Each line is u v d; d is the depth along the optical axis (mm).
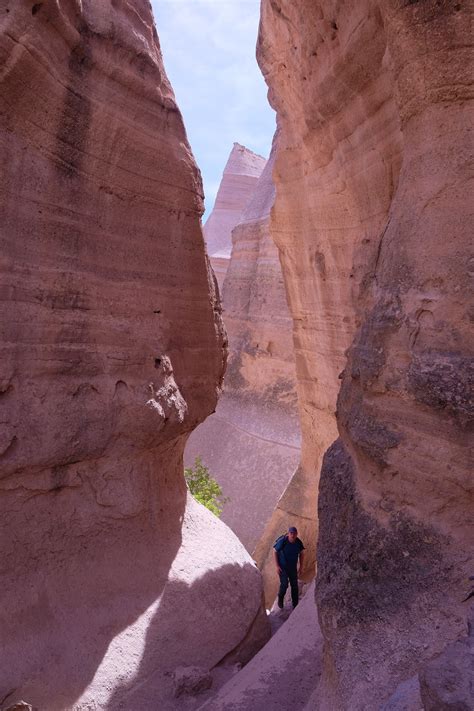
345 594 3010
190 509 5664
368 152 5914
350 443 3510
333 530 3373
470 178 2969
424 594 2703
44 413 3787
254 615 5137
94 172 4246
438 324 2922
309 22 6148
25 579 3783
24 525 3787
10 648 3521
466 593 2584
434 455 2838
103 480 4324
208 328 5598
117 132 4379
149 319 4758
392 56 3436
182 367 5199
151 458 4836
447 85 3080
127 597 4344
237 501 15758
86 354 4129
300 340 9125
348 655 2824
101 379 4223
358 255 6684
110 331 4340
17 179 3621
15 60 3400
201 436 18531
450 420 2781
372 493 3146
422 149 3232
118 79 4387
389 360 3127
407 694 2289
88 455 4133
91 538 4238
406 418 2996
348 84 5793
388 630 2736
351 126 6090
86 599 4090
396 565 2863
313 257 8062
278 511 10344
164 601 4539
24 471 3723
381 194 5859
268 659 4469
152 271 4836
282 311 17406
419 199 3188
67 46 3883
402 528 2912
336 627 2982
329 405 8523
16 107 3559
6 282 3561
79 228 4121
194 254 5359
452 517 2773
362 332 3520
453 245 2959
